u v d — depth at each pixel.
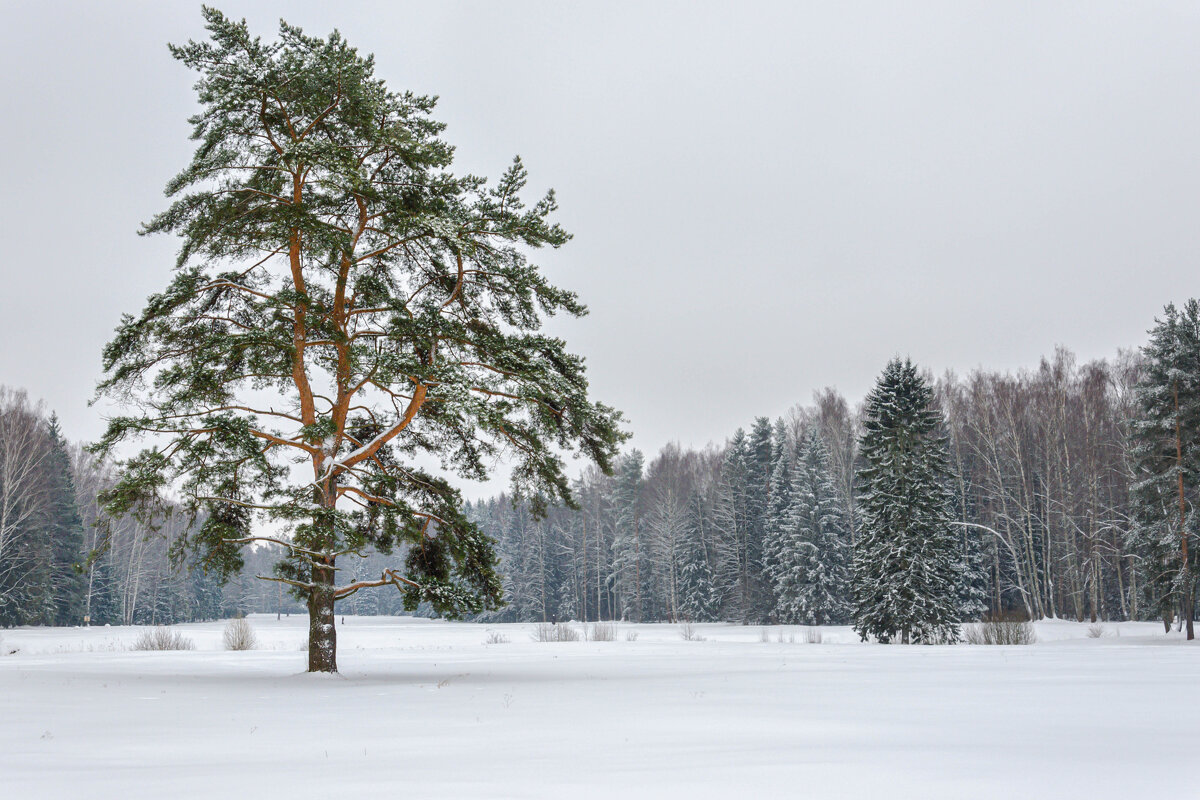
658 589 86.00
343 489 19.25
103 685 16.33
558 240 21.14
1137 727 9.30
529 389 19.67
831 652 28.55
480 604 19.50
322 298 21.92
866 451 43.47
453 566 20.91
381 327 20.98
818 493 63.62
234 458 18.55
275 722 10.61
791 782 6.23
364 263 22.25
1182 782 6.16
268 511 17.77
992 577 64.19
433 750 8.13
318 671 19.22
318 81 19.80
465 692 14.73
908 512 40.75
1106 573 60.94
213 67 19.92
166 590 94.88
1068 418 59.22
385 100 20.86
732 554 75.00
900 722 9.92
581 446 21.59
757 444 77.38
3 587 58.12
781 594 64.56
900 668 19.62
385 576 19.11
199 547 18.62
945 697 12.84
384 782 6.36
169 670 21.33
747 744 8.27
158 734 9.52
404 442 22.56
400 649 33.72
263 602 177.00
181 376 18.33
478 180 21.58
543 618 96.44
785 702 12.39
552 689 15.16
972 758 7.28
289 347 19.03
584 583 94.81
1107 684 14.88
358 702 13.08
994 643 36.38
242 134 20.44
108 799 5.77
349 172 18.36
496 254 21.23
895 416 42.22
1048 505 57.97
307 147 18.52
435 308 20.59
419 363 19.70
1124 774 6.49
